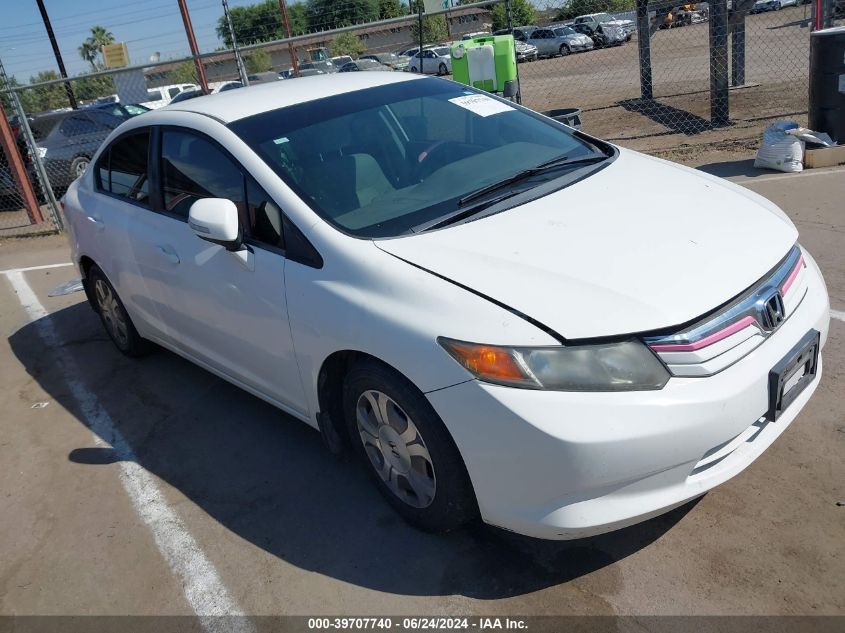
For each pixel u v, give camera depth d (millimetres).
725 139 8695
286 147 3154
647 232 2643
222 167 3258
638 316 2232
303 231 2842
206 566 2842
